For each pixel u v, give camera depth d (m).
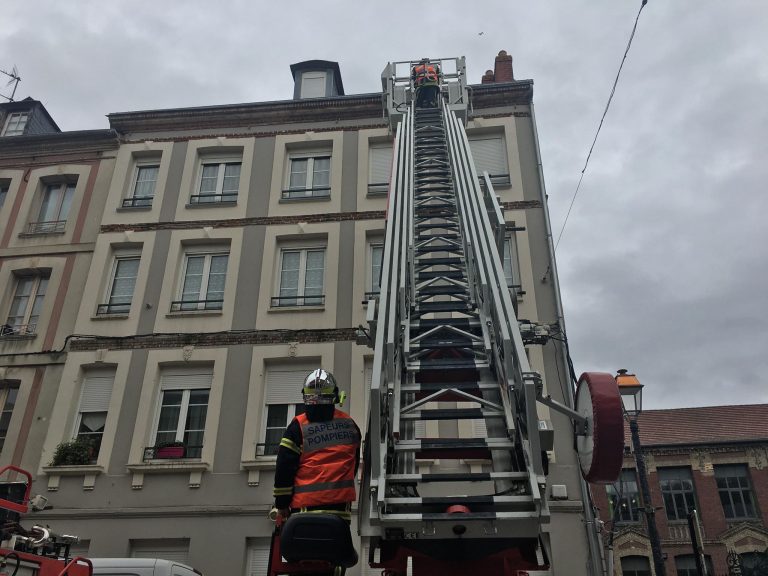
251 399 12.08
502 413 4.58
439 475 3.98
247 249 13.76
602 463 4.04
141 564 7.05
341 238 13.64
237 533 10.90
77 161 15.55
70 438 12.33
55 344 13.34
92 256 14.17
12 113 17.41
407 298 6.27
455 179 7.81
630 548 22.17
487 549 4.05
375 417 3.97
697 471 23.08
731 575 20.67
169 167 14.98
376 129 14.90
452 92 12.37
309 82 17.11
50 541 6.35
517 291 12.43
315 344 12.47
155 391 12.51
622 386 10.78
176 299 13.61
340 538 3.38
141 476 11.55
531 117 14.53
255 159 14.91
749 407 25.30
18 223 14.95
